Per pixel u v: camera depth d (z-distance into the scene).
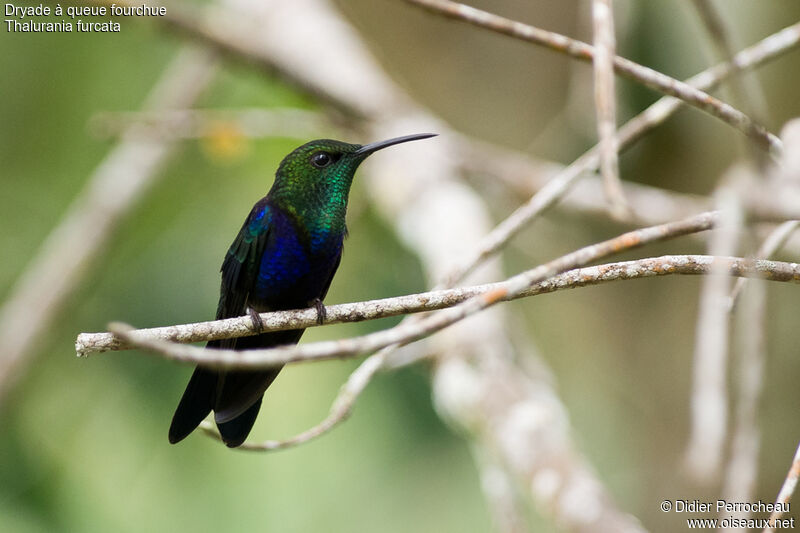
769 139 4.71
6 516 10.10
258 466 10.78
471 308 3.80
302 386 11.04
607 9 4.71
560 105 12.16
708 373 5.33
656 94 10.64
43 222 12.47
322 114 11.30
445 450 10.90
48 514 10.21
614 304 11.40
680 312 10.97
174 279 11.86
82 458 10.62
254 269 6.93
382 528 10.69
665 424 10.88
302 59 11.89
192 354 3.25
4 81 12.13
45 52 12.22
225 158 10.62
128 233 12.72
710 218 4.38
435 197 10.66
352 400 5.30
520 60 12.23
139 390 10.88
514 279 3.93
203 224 12.45
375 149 7.10
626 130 6.00
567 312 11.74
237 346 6.60
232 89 14.16
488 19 5.12
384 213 11.46
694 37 9.77
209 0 13.80
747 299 5.29
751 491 4.84
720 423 5.22
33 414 11.00
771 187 4.52
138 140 10.65
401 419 10.92
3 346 11.41
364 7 12.90
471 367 8.27
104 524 10.26
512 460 7.29
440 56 12.61
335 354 3.52
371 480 10.84
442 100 12.73
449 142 11.38
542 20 12.00
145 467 10.59
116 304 11.90
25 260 12.29
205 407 6.16
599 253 4.20
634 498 10.75
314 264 6.97
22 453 10.69
